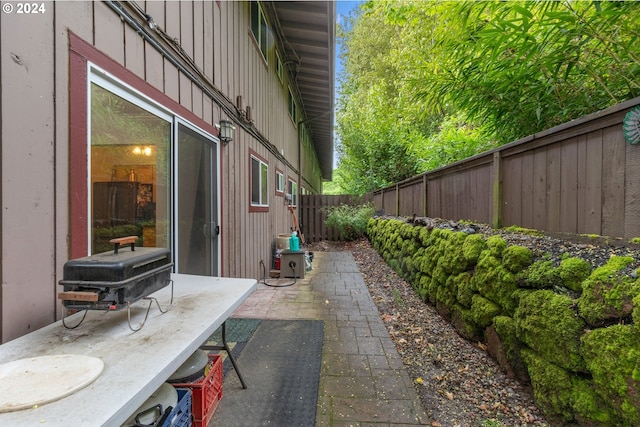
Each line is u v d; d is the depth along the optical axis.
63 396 0.79
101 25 1.72
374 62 13.79
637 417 1.21
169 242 2.51
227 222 3.77
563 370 1.60
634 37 1.94
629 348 1.26
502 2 2.38
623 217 1.63
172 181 2.52
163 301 1.58
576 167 1.96
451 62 3.14
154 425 1.13
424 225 4.35
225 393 2.04
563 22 2.02
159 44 2.32
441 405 1.93
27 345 1.09
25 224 1.27
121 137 1.92
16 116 1.24
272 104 6.57
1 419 0.71
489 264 2.37
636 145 1.56
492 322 2.33
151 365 0.95
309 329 3.11
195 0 2.96
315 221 10.88
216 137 3.45
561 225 2.09
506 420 1.76
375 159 10.92
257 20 5.27
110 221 1.83
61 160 1.45
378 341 2.84
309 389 2.09
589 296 1.49
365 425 1.75
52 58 1.40
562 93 2.54
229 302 1.57
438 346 2.70
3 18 1.20
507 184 2.76
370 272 5.93
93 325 1.26
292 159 9.55
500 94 2.77
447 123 5.37
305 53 7.96
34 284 1.30
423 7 3.42
